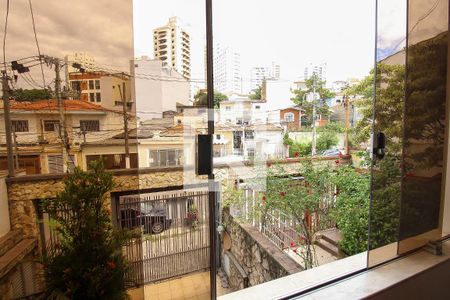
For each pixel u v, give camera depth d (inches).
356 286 54.0
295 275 63.5
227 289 91.4
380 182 63.2
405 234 65.3
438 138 69.7
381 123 63.2
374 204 62.6
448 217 73.2
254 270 103.7
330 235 105.2
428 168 68.9
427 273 59.6
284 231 105.0
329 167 103.1
